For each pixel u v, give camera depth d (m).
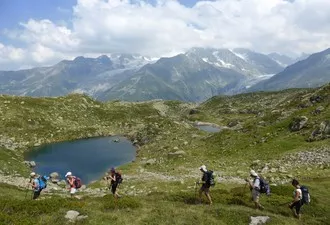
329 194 35.09
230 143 75.12
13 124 113.69
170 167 63.66
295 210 28.09
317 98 85.06
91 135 123.50
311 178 42.81
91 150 98.06
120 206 25.83
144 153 88.50
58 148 100.38
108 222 22.36
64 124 128.88
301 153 55.06
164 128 121.38
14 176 52.66
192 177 51.97
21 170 59.44
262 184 28.23
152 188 44.03
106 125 139.25
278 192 35.50
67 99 155.50
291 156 54.97
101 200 28.86
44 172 71.06
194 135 97.25
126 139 118.75
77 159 85.50
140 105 186.25
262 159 57.91
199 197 28.77
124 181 51.53
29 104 134.12
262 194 33.56
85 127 129.88
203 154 71.81
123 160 84.25
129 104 184.12
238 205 29.05
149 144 99.12
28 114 124.56
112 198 29.58
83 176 68.94
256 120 92.00
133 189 44.38
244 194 33.34
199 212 25.20
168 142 92.44
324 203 31.61
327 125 61.19
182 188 43.19
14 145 97.12
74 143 109.56
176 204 27.72
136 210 25.39
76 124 132.50
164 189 43.06
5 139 101.25
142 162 74.62
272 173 48.19
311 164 49.59
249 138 74.12
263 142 69.25
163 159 72.75
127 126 140.00
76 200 27.72
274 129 74.75
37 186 31.61
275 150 61.03
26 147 98.94
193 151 75.31
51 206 24.56
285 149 60.22
